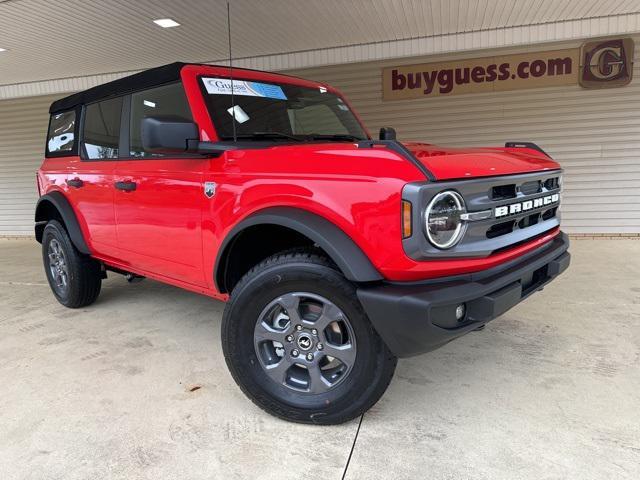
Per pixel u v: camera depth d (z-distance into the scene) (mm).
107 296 4766
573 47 7047
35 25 5570
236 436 2283
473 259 2080
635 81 6930
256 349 2373
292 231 2598
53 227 4184
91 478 2004
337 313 2166
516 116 7461
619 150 7164
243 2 4977
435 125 7820
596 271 5176
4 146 10125
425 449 2141
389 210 1947
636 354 3057
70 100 4168
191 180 2699
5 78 8422
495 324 3643
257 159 2389
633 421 2314
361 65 7961
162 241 2994
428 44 6328
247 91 3006
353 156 2092
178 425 2389
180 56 7098
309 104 3357
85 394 2727
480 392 2637
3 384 2875
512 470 1983
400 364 3014
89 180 3652
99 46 6504
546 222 2707
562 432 2240
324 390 2271
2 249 8633
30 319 4125
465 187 2023
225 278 2631
